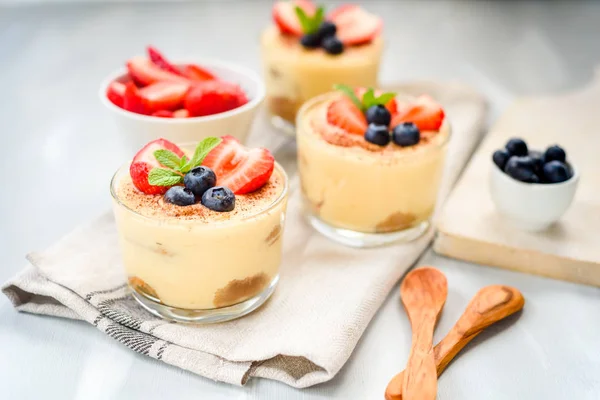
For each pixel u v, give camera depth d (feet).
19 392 1.38
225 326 1.48
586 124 2.07
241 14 2.82
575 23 2.79
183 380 1.41
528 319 1.55
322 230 1.73
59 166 1.93
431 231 1.75
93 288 1.51
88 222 1.69
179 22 2.73
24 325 1.50
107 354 1.45
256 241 1.44
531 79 2.38
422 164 1.63
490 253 1.67
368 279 1.57
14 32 2.58
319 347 1.40
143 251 1.43
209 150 1.48
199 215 1.42
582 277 1.63
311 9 2.17
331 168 1.65
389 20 2.82
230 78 1.94
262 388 1.40
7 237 1.69
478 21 2.81
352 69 2.00
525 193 1.64
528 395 1.40
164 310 1.48
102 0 2.89
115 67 2.38
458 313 1.55
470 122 2.04
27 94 2.23
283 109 2.10
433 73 2.42
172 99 1.79
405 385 1.36
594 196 1.81
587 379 1.43
